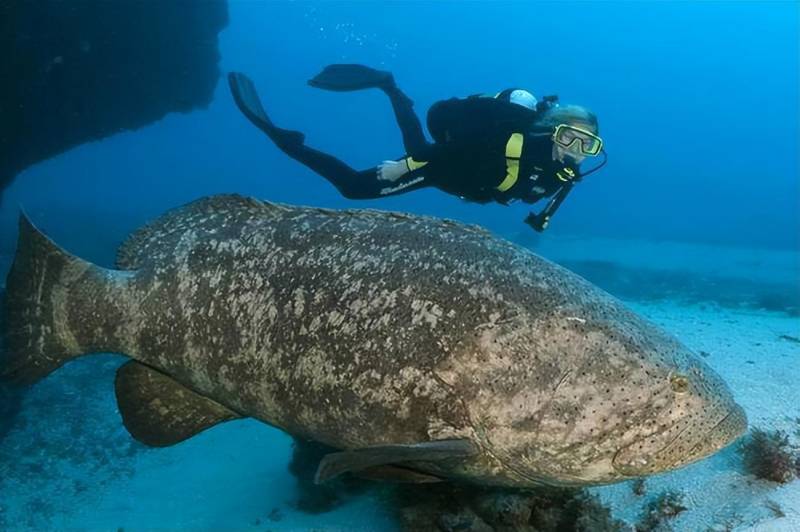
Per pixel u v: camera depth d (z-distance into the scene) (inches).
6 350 142.4
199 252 123.6
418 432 100.7
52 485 243.4
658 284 571.2
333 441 113.4
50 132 565.0
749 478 140.9
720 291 516.4
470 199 241.8
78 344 137.2
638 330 99.7
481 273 102.0
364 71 335.6
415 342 100.1
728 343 272.4
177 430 138.3
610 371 94.7
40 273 138.9
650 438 92.7
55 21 495.5
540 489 127.6
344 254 110.1
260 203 123.4
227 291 117.8
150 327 126.5
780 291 510.3
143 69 619.2
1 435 268.1
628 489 143.8
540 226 232.2
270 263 115.3
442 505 137.6
